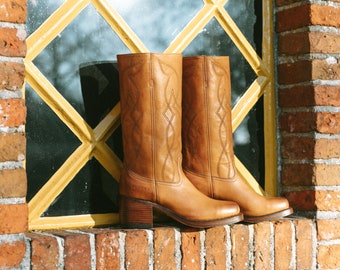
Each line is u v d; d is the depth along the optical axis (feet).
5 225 5.94
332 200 8.01
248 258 7.34
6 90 6.08
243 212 7.29
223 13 8.16
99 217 7.20
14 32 6.12
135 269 6.62
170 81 6.89
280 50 8.41
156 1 7.72
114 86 7.39
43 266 6.08
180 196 6.86
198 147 7.24
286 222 7.64
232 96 8.17
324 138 8.02
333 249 7.99
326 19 8.13
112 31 7.41
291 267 7.64
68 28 7.11
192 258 6.96
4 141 6.02
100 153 7.26
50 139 6.96
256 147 8.29
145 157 6.82
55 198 6.95
